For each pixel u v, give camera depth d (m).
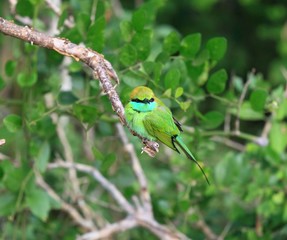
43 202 9.96
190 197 11.05
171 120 7.93
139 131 7.89
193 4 23.62
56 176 12.19
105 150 12.88
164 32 14.66
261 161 11.16
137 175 10.73
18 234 11.55
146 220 10.30
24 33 7.43
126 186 11.84
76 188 11.45
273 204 10.81
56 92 9.71
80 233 11.38
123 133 10.85
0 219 11.59
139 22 9.45
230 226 11.30
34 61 9.75
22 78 9.75
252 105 10.34
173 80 9.19
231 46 25.47
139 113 7.86
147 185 11.70
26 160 10.15
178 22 25.39
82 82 10.28
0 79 9.96
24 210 10.55
